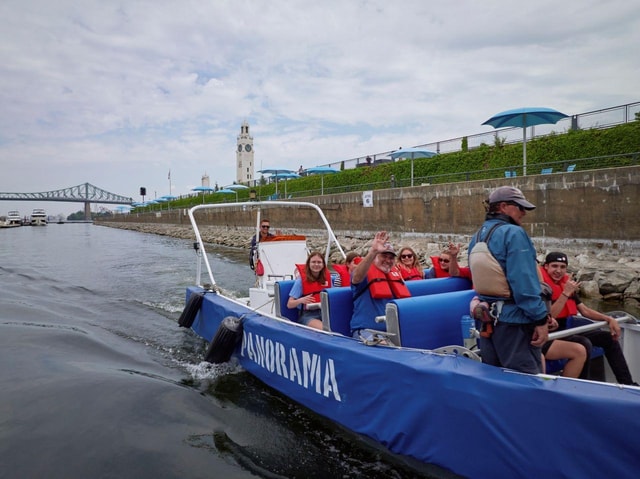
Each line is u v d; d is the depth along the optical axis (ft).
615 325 11.89
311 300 15.37
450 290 14.69
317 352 12.55
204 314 21.01
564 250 41.34
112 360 18.31
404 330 11.36
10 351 18.65
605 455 7.55
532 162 60.59
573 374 10.69
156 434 12.28
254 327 15.87
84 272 45.65
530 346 8.85
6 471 10.62
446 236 55.62
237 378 16.28
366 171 91.66
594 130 54.75
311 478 10.52
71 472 10.61
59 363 17.42
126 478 10.41
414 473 10.64
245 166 414.62
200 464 10.98
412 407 9.94
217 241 93.04
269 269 22.75
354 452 11.52
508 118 48.16
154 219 190.80
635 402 7.42
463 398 9.06
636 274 30.32
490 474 8.71
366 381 11.02
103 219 322.34
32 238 119.03
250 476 10.58
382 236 12.45
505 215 9.06
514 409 8.38
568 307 12.28
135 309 28.19
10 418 13.02
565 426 7.88
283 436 12.30
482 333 9.36
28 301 30.01
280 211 92.07
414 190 59.88
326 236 77.92
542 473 8.09
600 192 38.47
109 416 13.15
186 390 15.08
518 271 8.33
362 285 13.01
